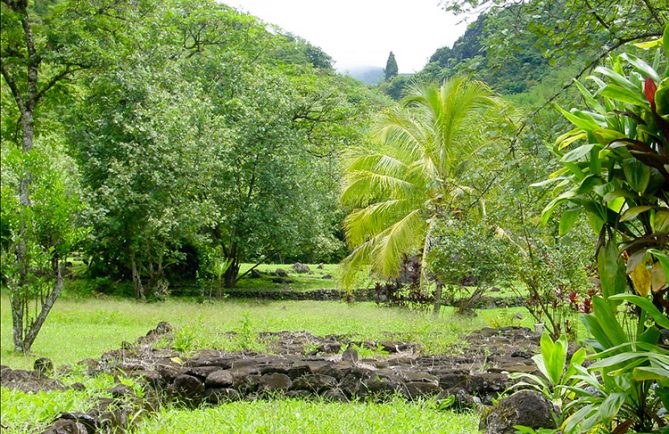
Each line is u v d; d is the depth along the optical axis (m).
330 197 25.53
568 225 2.99
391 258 14.90
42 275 9.75
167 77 19.97
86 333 11.44
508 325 11.66
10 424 3.71
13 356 8.76
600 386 2.93
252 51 26.53
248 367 6.39
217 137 19.72
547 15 5.48
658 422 2.68
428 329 9.38
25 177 10.08
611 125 2.80
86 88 19.19
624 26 5.16
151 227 18.50
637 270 2.79
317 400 5.93
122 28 13.82
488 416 3.70
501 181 6.31
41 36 12.57
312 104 25.66
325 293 21.95
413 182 15.73
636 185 2.64
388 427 4.54
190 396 6.01
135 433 4.48
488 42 5.79
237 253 23.78
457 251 9.60
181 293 22.33
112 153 18.83
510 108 6.74
